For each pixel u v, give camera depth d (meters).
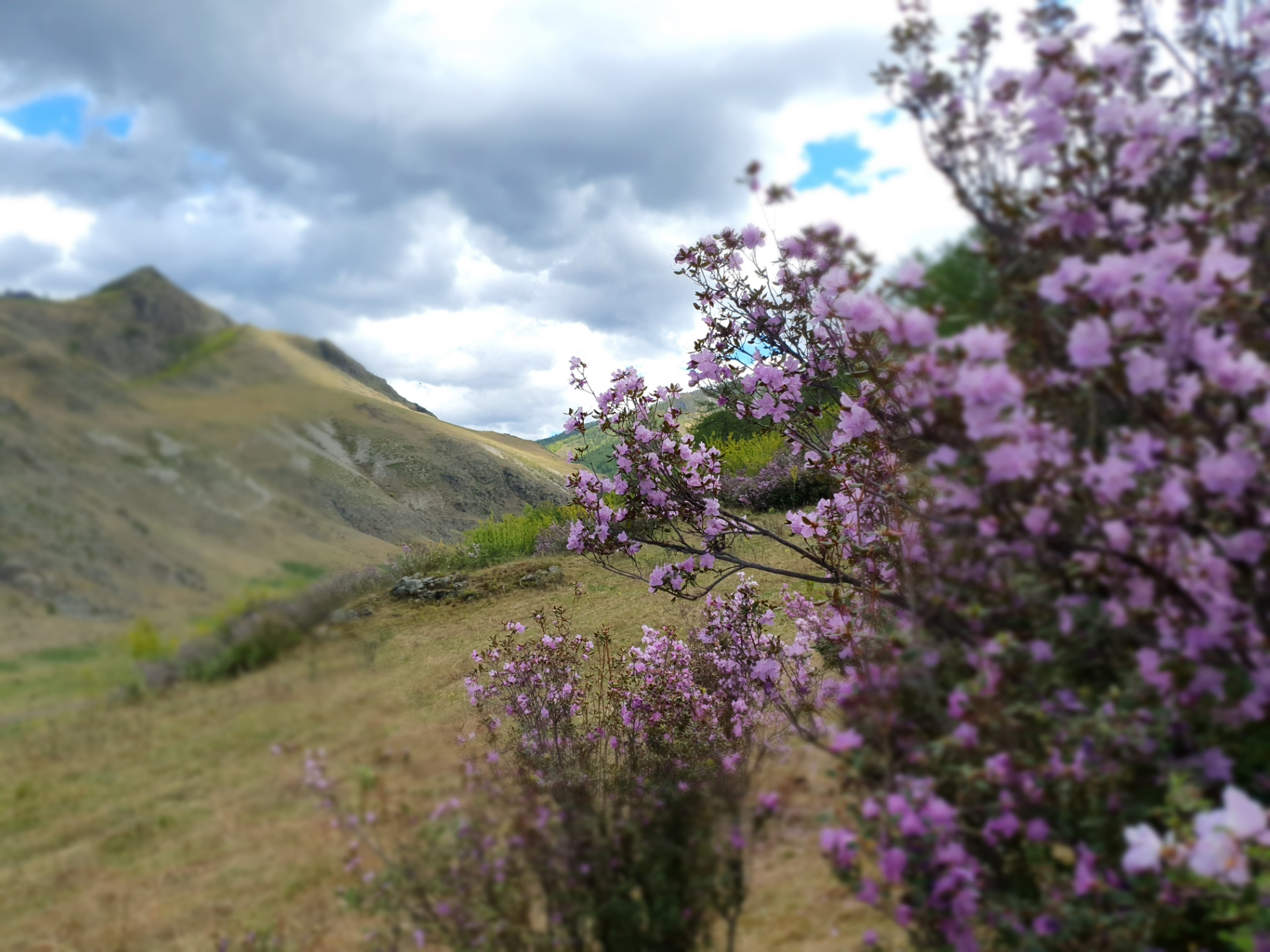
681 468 3.61
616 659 4.82
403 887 1.66
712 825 1.96
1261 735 1.56
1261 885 1.28
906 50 2.05
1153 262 1.62
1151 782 1.60
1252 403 1.62
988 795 1.67
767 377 3.53
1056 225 1.81
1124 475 1.57
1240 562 1.56
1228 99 1.89
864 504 3.12
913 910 1.63
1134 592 1.61
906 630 1.97
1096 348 1.60
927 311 1.86
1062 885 1.59
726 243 3.49
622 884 1.83
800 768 2.31
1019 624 1.78
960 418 1.74
